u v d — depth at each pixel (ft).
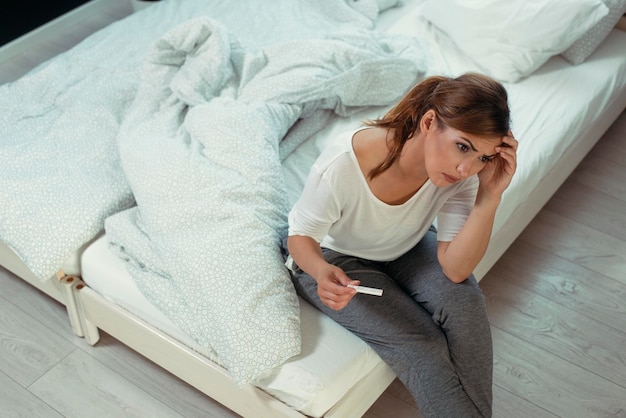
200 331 5.15
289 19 8.23
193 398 6.00
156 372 6.19
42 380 6.08
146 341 5.66
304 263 4.69
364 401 5.22
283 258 5.44
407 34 8.21
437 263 4.99
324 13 8.41
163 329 5.48
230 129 6.09
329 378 4.80
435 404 4.87
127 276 5.59
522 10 7.60
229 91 6.82
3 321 6.53
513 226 6.80
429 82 4.44
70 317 6.26
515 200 6.37
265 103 6.51
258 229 5.48
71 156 6.35
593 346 6.51
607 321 6.75
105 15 10.75
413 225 4.85
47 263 5.69
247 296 5.05
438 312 4.86
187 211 5.58
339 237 4.98
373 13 8.36
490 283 7.04
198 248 5.32
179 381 6.13
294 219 4.78
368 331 4.94
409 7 8.84
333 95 6.85
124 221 5.76
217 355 5.19
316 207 4.59
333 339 5.04
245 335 4.92
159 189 5.74
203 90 6.72
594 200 7.99
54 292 6.35
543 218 7.75
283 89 6.67
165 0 8.66
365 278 4.99
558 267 7.23
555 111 7.23
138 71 7.30
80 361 6.24
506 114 4.21
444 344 4.85
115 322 5.81
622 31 8.47
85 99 6.94
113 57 7.56
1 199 5.89
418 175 4.50
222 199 5.62
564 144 7.04
